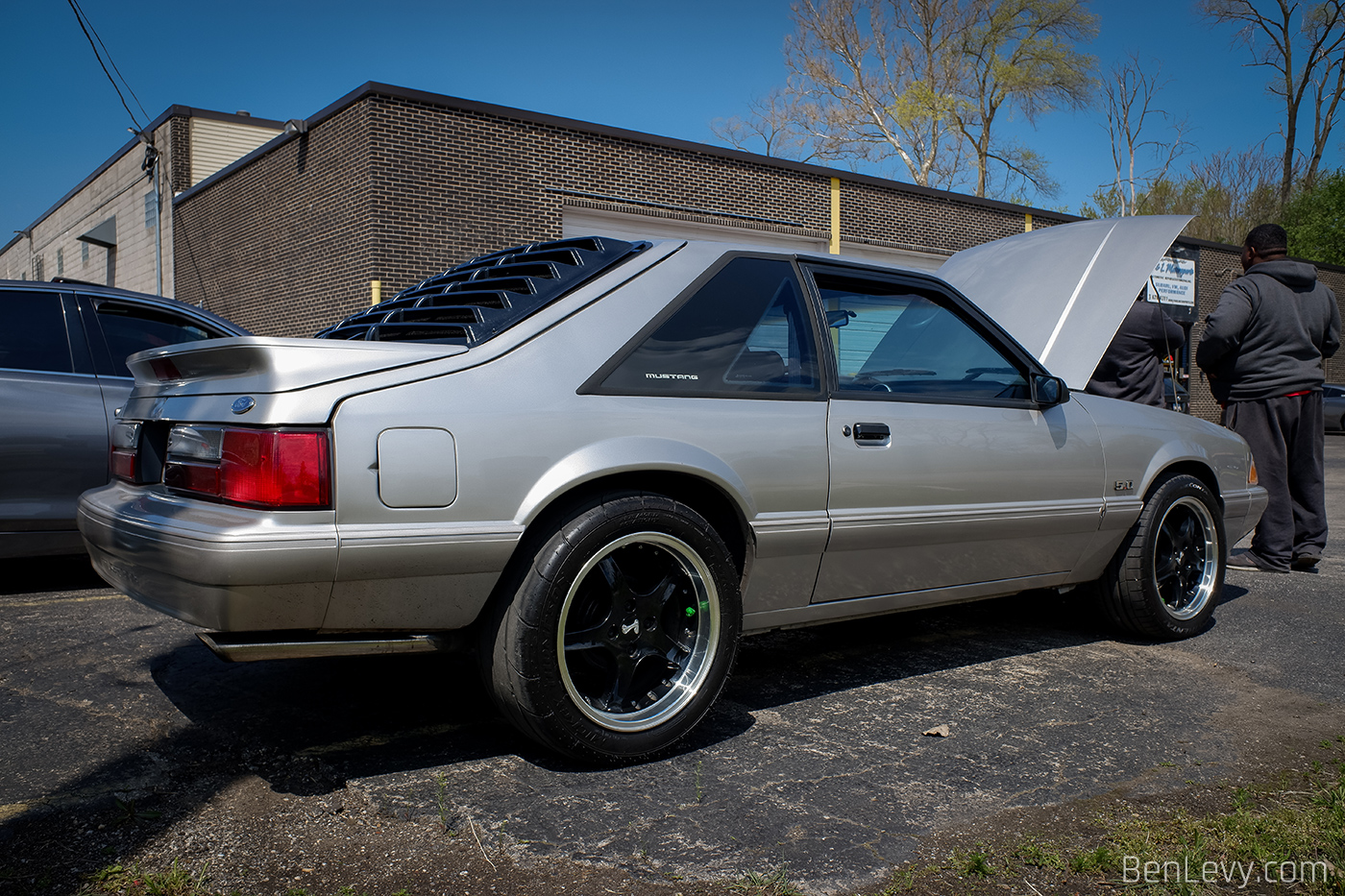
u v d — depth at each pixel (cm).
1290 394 527
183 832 209
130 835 207
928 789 238
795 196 1612
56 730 270
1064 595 482
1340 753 266
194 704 293
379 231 1195
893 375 317
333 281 1297
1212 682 336
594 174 1375
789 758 258
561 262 274
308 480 209
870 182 1711
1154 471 383
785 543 277
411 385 224
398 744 263
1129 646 385
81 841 204
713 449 262
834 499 287
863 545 296
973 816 222
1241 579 523
